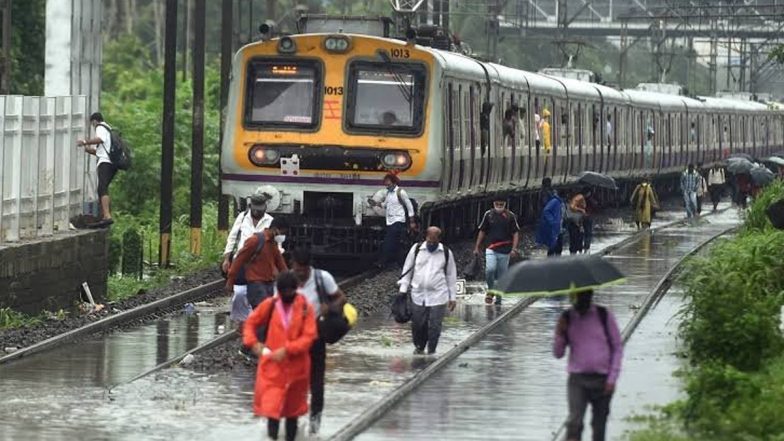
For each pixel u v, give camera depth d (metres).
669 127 142.38
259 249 41.47
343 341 46.56
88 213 62.00
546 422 33.44
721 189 136.00
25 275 50.31
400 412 34.53
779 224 59.28
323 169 63.91
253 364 41.66
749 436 31.12
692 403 32.75
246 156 64.25
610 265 29.08
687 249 86.69
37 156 54.00
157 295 58.50
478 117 74.75
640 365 41.59
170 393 36.88
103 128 59.66
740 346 40.16
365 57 64.12
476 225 83.12
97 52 70.31
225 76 79.88
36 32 113.19
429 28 75.62
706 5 152.00
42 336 46.41
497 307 56.31
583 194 79.62
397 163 63.78
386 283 60.94
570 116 102.38
